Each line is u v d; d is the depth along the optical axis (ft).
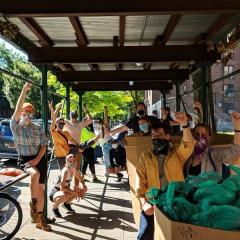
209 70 26.13
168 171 12.96
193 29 22.00
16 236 21.07
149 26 21.45
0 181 20.54
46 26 20.92
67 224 23.44
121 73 37.04
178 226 6.69
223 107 116.78
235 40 21.15
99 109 86.89
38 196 22.06
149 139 17.58
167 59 24.17
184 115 12.96
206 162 13.88
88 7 15.12
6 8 15.05
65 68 35.58
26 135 21.70
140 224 13.50
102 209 26.96
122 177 40.40
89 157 38.27
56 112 28.27
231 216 6.77
